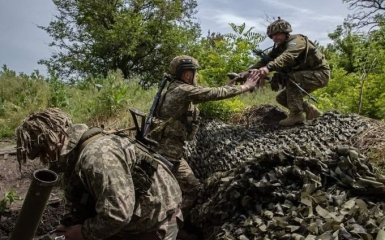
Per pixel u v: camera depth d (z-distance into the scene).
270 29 5.57
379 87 7.07
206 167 5.29
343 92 7.63
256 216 3.72
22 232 2.37
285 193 3.73
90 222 2.46
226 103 6.49
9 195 5.27
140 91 8.07
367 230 2.97
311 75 5.60
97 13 20.77
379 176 3.38
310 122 5.55
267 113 6.31
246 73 5.46
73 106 7.96
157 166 2.66
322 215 3.27
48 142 2.45
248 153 5.05
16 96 8.98
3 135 7.65
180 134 4.40
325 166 3.71
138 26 20.06
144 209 2.62
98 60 21.05
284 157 3.97
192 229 4.63
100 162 2.39
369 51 7.87
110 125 6.88
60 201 5.12
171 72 4.51
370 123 5.15
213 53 7.07
